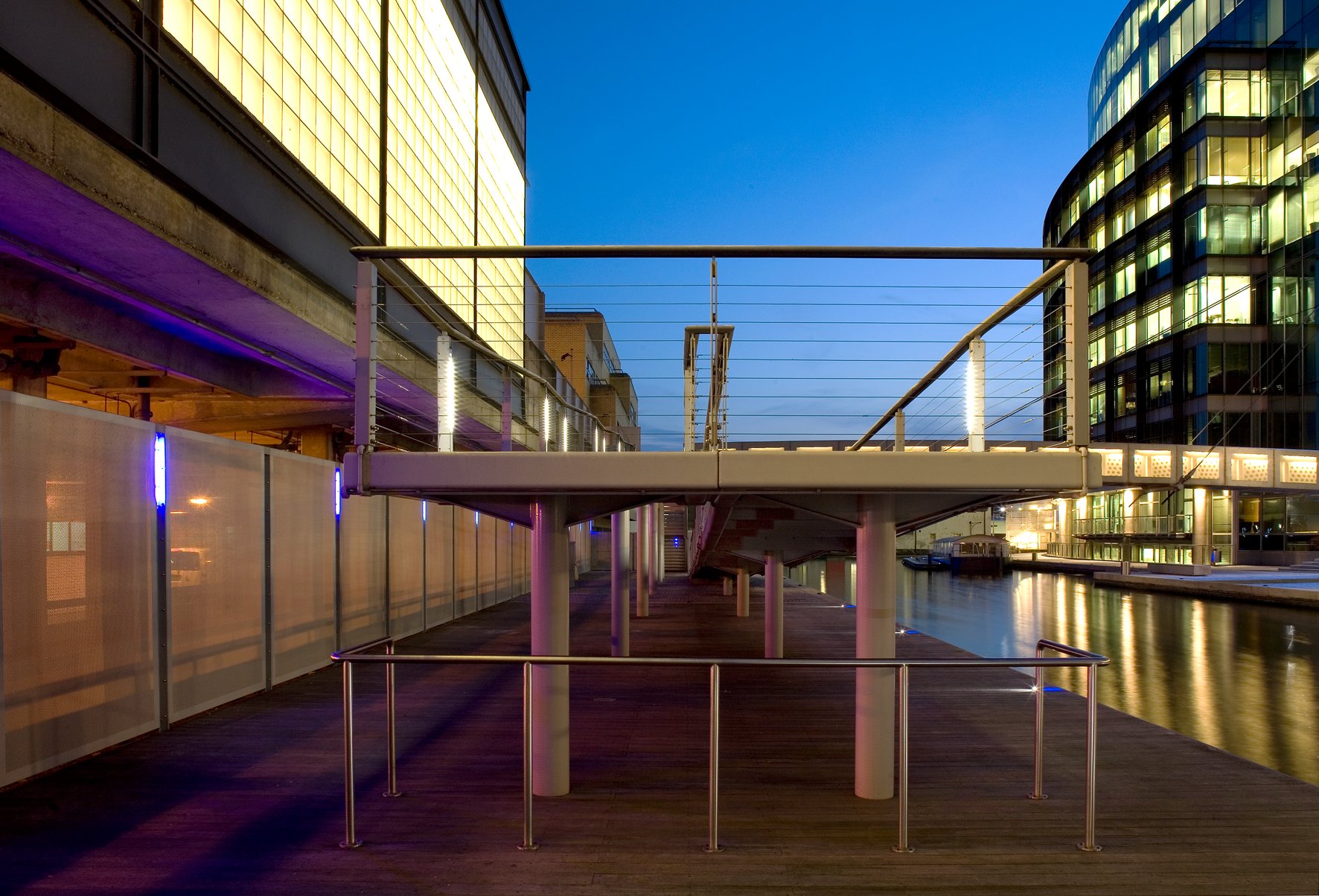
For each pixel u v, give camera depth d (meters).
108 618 5.75
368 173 11.08
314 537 9.03
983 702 7.45
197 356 10.27
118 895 3.41
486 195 18.27
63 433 5.36
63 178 5.36
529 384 20.81
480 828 4.15
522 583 20.19
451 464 4.31
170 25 6.62
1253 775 5.16
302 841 3.98
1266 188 33.78
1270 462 29.88
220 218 7.40
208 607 6.97
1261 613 19.75
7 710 4.84
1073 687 10.01
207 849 3.88
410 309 12.44
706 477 4.22
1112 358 41.34
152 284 7.68
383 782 4.93
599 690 7.86
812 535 9.00
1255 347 33.44
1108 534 40.22
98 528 5.67
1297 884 3.51
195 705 6.74
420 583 12.58
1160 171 37.09
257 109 8.01
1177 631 16.28
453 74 15.63
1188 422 34.78
